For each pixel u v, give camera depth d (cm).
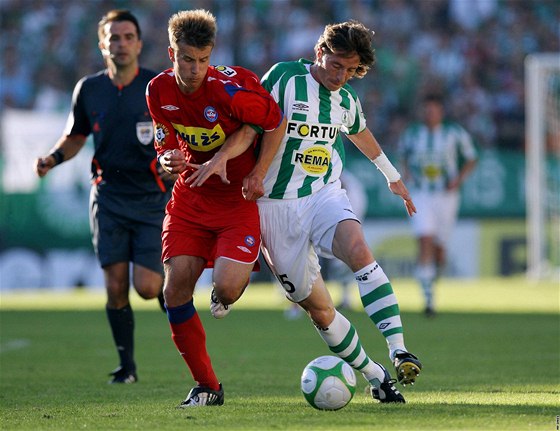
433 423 1659
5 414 1911
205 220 1966
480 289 6806
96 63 8850
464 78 8812
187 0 8894
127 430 1639
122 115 2692
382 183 7475
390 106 8706
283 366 2930
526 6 9088
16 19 8944
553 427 1606
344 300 5541
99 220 2717
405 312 5106
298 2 8988
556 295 6222
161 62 8781
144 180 2703
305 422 1692
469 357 3103
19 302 6181
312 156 2016
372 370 1986
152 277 2673
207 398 1995
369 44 1945
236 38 8812
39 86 8756
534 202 7275
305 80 2017
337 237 1956
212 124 1911
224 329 4306
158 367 2984
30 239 7350
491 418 1716
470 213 7600
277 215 2016
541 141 7306
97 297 6638
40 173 2773
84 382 2597
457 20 9000
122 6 8969
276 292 7044
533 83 7350
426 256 5000
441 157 5353
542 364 2895
